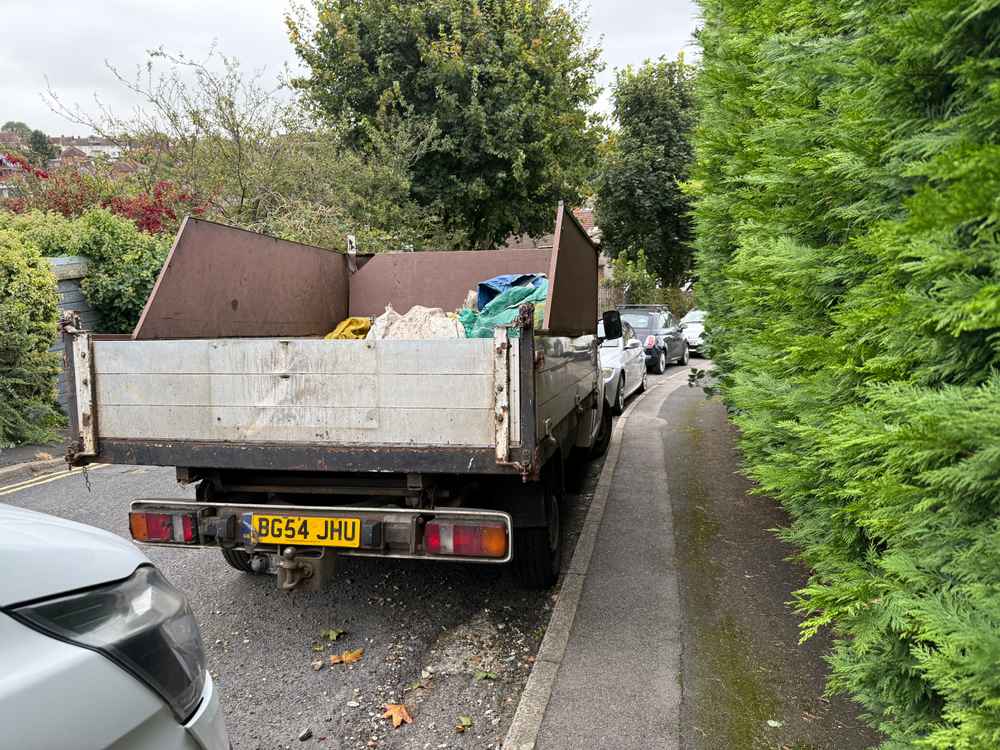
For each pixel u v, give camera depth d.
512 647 3.69
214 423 3.45
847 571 2.54
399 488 3.66
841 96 2.41
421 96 16.22
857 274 2.71
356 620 4.02
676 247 26.70
